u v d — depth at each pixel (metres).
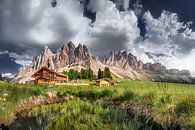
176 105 11.44
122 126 10.32
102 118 11.93
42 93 23.89
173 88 13.83
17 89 20.75
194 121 9.64
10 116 13.68
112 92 20.05
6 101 17.09
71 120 11.86
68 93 28.03
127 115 12.34
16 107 16.06
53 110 14.32
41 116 12.98
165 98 12.22
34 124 11.68
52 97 23.39
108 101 16.05
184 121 10.17
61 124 11.41
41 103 19.22
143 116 11.90
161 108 11.69
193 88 14.33
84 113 12.80
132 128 9.98
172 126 10.47
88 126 11.04
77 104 14.47
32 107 16.66
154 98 12.87
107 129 10.55
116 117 11.59
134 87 16.30
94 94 22.22
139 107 12.75
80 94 25.25
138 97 13.95
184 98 12.13
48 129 10.93
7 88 20.45
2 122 12.77
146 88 14.84
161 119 11.05
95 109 13.23
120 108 13.69
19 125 11.77
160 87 14.30
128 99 14.75
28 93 20.86
